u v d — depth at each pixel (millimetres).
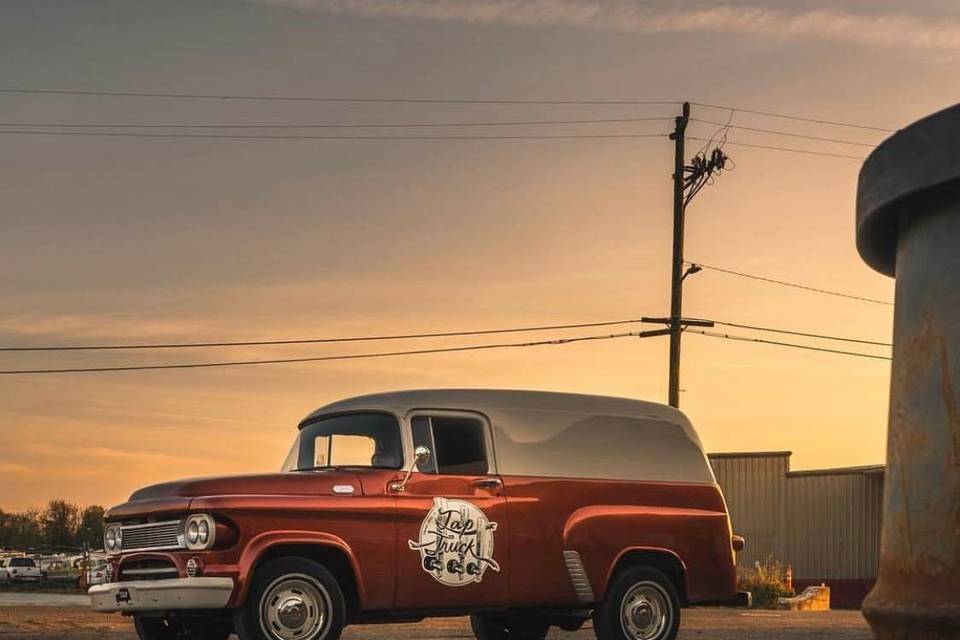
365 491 10117
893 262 5898
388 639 12742
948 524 4832
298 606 9586
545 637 12664
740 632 14609
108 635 12391
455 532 10430
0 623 14984
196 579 9344
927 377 4996
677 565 11609
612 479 11398
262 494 9719
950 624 4715
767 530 42969
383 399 10766
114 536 10180
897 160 5059
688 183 32219
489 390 11117
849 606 41031
